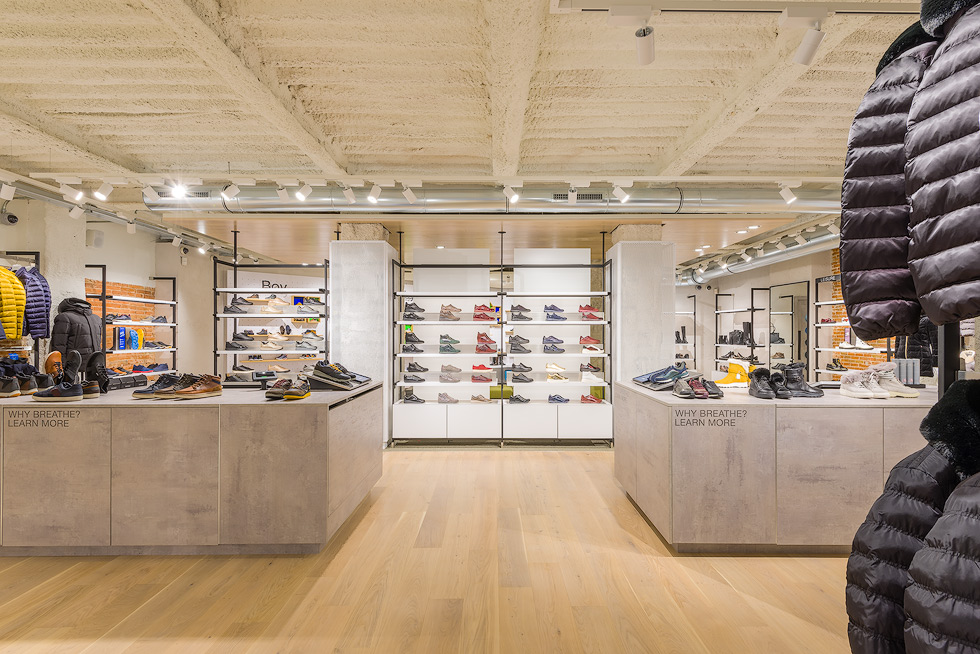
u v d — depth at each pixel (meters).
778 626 2.20
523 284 6.43
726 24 2.62
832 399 3.06
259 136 4.30
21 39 2.76
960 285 0.73
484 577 2.64
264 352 6.29
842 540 2.86
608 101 3.55
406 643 2.06
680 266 12.09
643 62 2.39
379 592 2.48
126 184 5.12
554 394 6.31
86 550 2.90
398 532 3.27
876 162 1.01
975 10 0.78
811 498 2.88
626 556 2.91
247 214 5.39
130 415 2.87
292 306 6.37
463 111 3.75
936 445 0.80
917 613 0.64
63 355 5.38
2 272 4.82
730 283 12.57
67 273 5.95
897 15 2.40
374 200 5.14
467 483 4.39
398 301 6.46
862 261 1.01
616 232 6.27
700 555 2.93
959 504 0.64
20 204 5.72
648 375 3.77
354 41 2.82
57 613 2.27
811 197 5.14
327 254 8.36
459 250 6.43
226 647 2.03
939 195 0.77
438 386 6.28
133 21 2.60
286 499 2.89
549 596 2.45
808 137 4.17
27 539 2.84
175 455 2.88
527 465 5.03
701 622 2.23
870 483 2.86
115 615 2.26
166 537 2.87
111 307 8.12
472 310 6.39
